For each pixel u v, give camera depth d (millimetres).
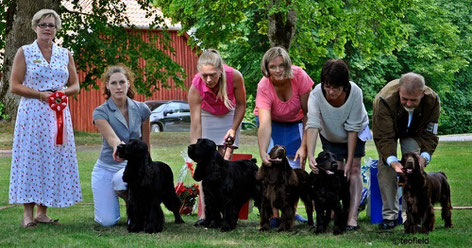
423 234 5617
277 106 6383
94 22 21000
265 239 5445
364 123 6137
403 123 5953
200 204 6922
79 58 20391
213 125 6652
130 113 6426
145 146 5707
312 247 5059
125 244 5207
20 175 6113
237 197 6023
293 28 20641
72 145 6379
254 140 19750
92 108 28938
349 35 23062
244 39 25391
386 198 6148
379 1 21875
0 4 19703
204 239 5453
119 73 6391
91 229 6070
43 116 6180
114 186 6215
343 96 5980
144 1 21781
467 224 6242
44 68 6230
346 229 5984
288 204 5824
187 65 31141
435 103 5867
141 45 21594
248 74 28516
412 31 33156
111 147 6355
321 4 20625
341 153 6285
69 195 6305
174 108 27594
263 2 19812
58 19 6375
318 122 6023
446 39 34531
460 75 38125
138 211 5906
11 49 18219
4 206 7664
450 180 9789
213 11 21734
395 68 34406
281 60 5996
